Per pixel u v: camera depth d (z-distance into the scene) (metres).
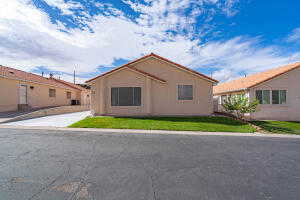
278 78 15.02
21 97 17.42
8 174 3.72
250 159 4.97
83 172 3.87
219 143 6.80
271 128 11.01
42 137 7.25
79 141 6.67
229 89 17.83
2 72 15.63
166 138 7.51
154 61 15.51
